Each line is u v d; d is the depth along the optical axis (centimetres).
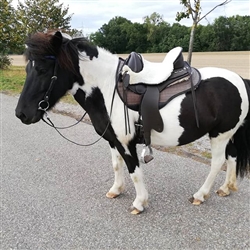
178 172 342
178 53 240
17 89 923
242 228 241
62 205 284
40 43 205
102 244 229
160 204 280
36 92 217
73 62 222
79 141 460
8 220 262
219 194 290
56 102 232
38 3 1424
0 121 585
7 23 1394
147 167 356
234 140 271
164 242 229
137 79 232
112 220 259
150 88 233
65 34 229
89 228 249
